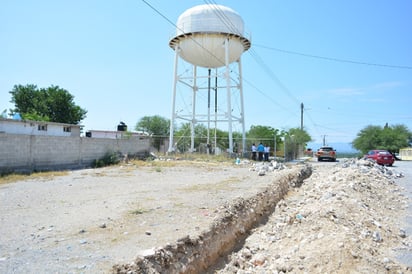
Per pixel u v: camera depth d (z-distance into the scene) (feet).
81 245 16.75
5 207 25.98
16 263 14.37
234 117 94.84
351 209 28.09
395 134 182.80
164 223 21.06
